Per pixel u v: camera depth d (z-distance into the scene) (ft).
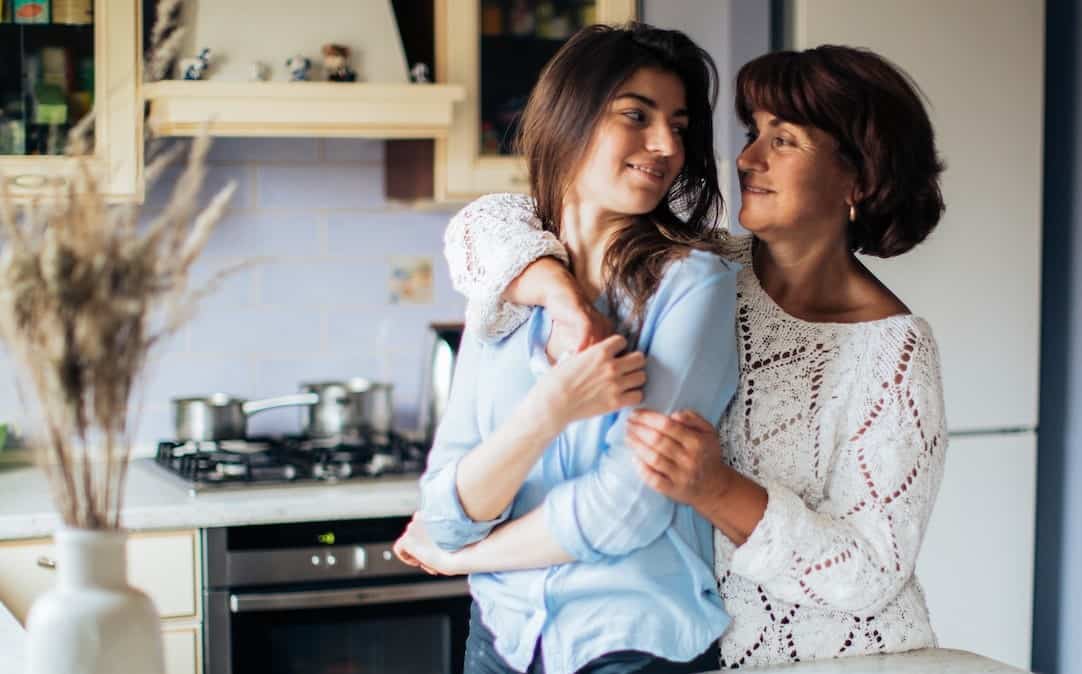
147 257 3.76
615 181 4.58
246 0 9.73
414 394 11.39
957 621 9.93
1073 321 10.35
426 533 5.09
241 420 10.56
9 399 10.43
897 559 4.72
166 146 10.52
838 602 4.71
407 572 9.18
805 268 5.16
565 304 4.49
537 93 4.82
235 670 8.84
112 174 4.19
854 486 4.84
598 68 4.58
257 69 9.66
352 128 9.66
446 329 10.52
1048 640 10.57
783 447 4.94
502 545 4.72
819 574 4.63
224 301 10.92
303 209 11.05
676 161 4.64
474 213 5.00
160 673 4.03
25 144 9.31
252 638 8.87
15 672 5.12
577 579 4.66
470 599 9.31
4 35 9.25
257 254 10.98
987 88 9.66
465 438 5.06
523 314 4.80
